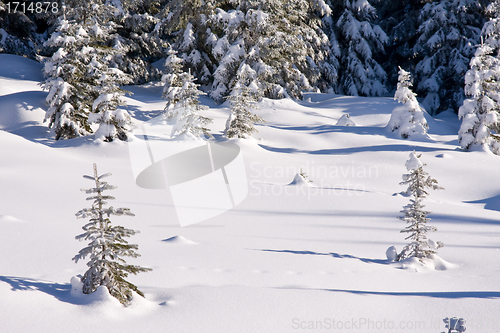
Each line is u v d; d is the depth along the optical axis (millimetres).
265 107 27281
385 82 44062
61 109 18250
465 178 13805
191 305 3133
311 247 5977
